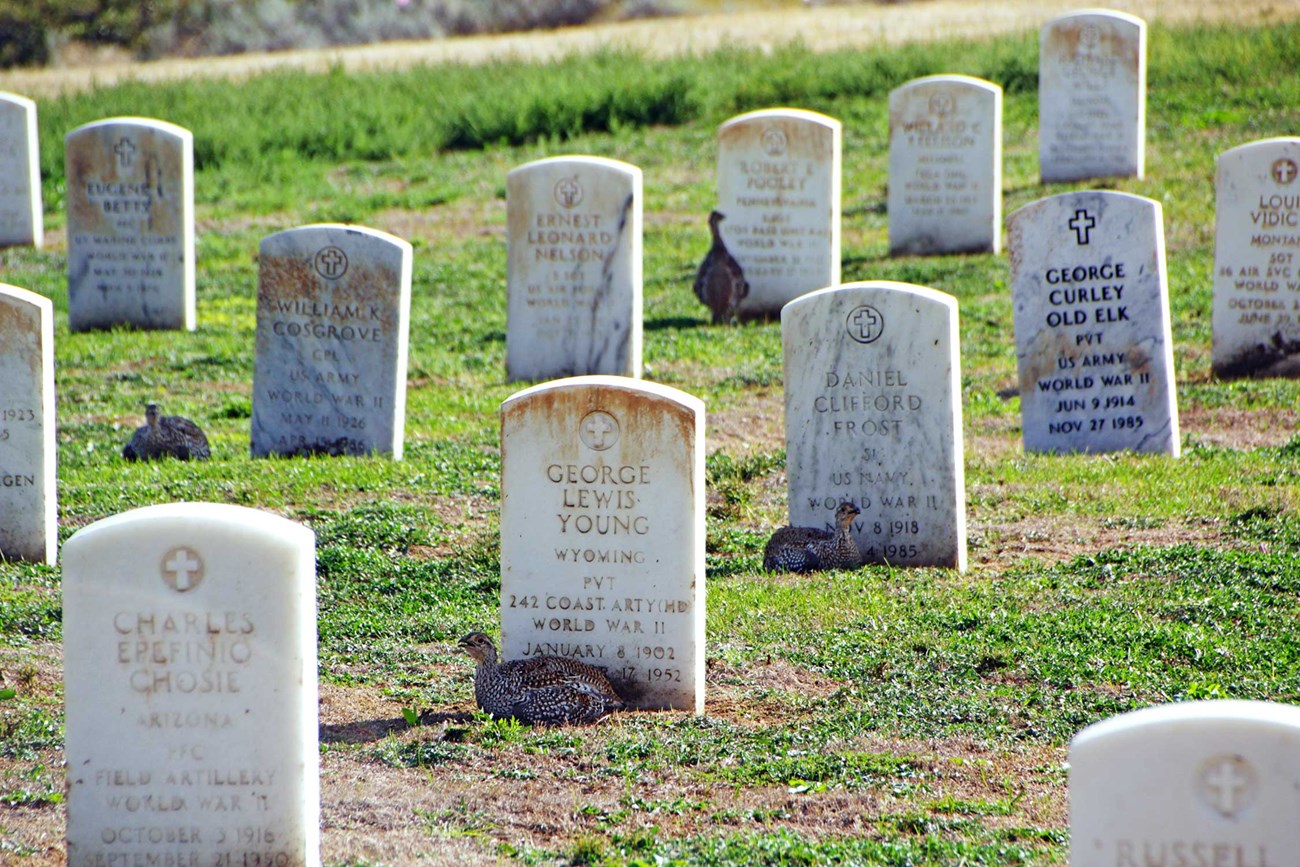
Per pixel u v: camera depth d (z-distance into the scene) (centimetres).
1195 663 2244
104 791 1606
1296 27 7738
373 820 1762
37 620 2494
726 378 4253
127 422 3950
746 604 2559
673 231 6103
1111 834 1278
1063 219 3419
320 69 9506
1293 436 3544
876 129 7275
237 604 1583
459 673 2297
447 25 12575
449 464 3462
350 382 3522
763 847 1647
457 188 6931
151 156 4859
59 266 5806
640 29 10675
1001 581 2658
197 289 5525
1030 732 2014
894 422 2775
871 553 2817
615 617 2147
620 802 1811
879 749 1967
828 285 4847
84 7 11625
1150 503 3067
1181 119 6806
